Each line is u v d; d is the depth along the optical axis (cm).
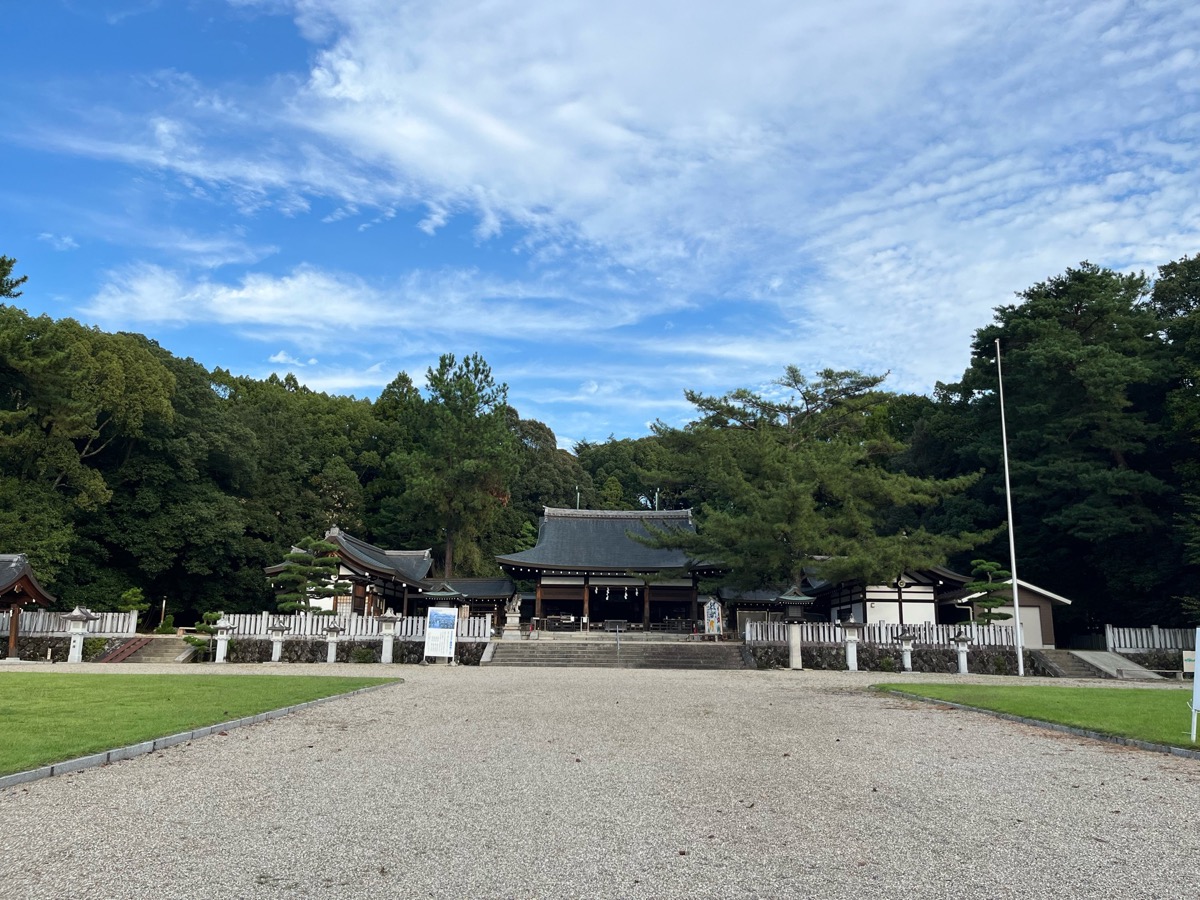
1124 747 1038
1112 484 3216
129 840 590
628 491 7894
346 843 592
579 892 498
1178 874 536
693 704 1480
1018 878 528
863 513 3272
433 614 2672
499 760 910
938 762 927
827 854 577
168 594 4184
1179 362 3247
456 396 5103
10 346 2903
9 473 3306
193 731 1030
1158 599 3344
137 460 3894
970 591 3180
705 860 562
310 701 1384
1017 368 3709
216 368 6381
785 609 3822
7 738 932
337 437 5869
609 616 4534
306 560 3212
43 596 2653
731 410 4075
